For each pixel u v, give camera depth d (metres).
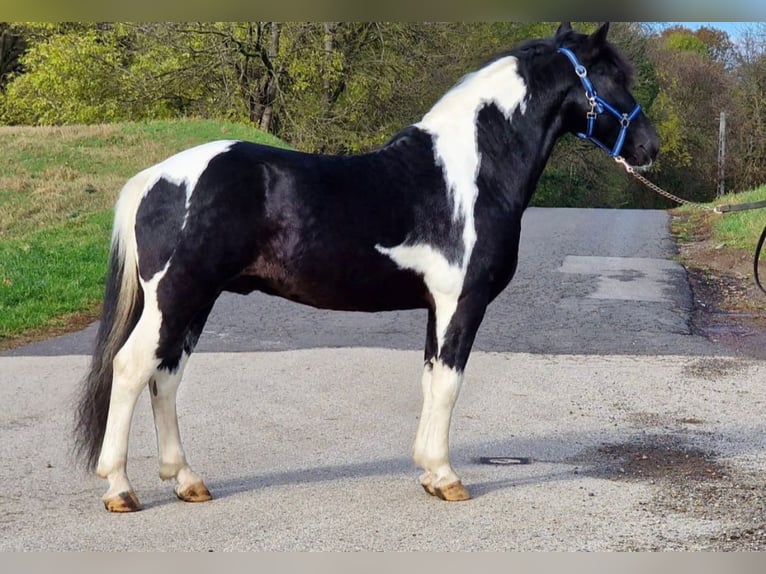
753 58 34.28
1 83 34.59
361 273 4.98
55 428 6.81
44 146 20.64
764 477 5.80
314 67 28.14
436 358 5.18
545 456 6.27
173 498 5.34
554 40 5.53
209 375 8.38
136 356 4.81
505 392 7.89
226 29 28.36
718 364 8.84
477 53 26.19
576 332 10.23
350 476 5.78
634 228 18.64
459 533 4.79
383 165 5.08
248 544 4.62
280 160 4.92
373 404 7.53
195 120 24.02
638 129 5.49
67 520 4.95
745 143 35.38
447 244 5.06
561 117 5.46
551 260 14.64
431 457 5.29
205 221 4.77
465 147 5.20
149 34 28.95
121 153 20.56
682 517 5.07
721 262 14.40
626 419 7.16
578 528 4.88
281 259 4.89
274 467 5.98
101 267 13.16
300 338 10.07
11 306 11.22
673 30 40.91
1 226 15.36
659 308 11.30
